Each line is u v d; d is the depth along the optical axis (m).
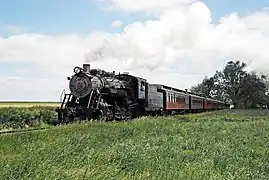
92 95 32.25
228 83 129.12
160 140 19.89
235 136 23.50
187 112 62.69
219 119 42.00
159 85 47.91
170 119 35.50
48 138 19.70
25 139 18.89
